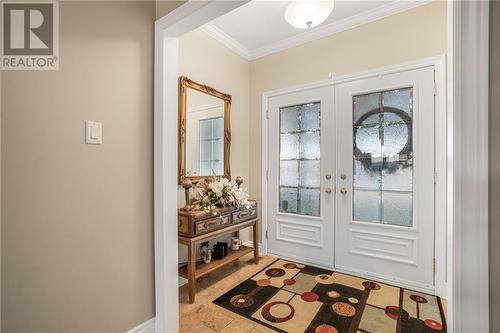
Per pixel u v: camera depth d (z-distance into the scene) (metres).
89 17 1.24
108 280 1.32
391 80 2.16
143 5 1.47
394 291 2.05
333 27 2.43
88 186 1.24
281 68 2.80
